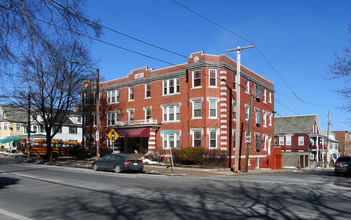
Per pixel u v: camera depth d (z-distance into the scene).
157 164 28.81
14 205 9.35
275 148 37.53
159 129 33.66
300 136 56.50
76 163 30.19
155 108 34.41
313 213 8.45
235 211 8.56
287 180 18.84
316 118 59.41
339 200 10.91
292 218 7.82
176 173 21.77
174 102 32.56
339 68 18.80
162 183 15.17
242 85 34.12
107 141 39.22
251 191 12.76
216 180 17.66
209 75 30.44
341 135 83.25
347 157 24.70
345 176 24.80
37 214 8.17
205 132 29.80
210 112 30.22
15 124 60.34
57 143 42.66
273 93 43.47
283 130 59.06
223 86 30.19
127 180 16.33
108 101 40.34
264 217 7.89
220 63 30.48
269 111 41.75
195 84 31.08
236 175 23.16
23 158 42.50
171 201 9.99
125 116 37.72
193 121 30.69
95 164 22.98
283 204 9.76
